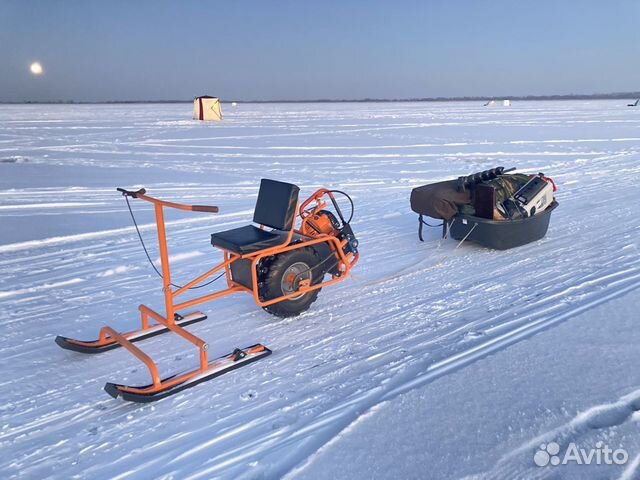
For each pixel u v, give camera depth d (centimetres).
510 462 262
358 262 653
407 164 1485
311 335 454
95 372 404
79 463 298
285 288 485
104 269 640
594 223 770
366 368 388
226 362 394
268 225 487
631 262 584
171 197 1081
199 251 712
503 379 339
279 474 275
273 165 1507
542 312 461
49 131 2791
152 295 561
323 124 3322
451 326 452
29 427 335
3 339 462
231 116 4716
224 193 1123
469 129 2708
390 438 290
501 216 652
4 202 1031
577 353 366
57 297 558
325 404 341
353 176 1297
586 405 304
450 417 303
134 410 350
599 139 1997
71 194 1114
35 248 736
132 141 2234
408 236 767
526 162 1440
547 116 3966
